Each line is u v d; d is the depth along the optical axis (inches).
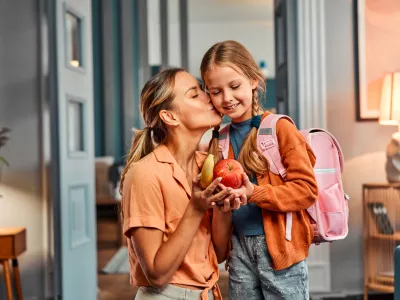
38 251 151.3
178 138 58.8
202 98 59.2
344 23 159.9
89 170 159.5
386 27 158.7
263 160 71.5
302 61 159.8
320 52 159.2
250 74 68.8
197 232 58.9
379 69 159.3
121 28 309.0
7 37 150.9
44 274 150.7
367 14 158.9
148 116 60.1
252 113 74.7
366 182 159.8
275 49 181.5
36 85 150.6
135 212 54.7
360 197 159.5
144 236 54.7
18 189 150.9
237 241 76.3
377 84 159.2
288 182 69.2
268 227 71.8
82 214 153.8
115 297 167.3
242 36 452.1
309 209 74.4
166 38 333.7
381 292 159.0
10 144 150.7
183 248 53.3
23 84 150.9
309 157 73.0
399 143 148.7
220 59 67.4
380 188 149.6
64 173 141.6
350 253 159.8
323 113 159.0
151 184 55.2
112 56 307.6
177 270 56.9
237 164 57.7
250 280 75.7
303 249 72.6
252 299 76.1
